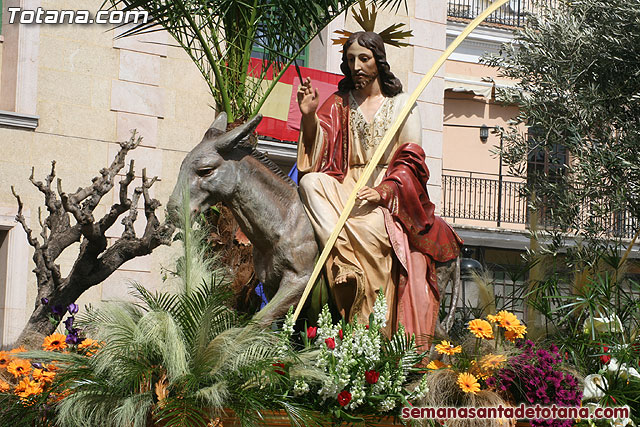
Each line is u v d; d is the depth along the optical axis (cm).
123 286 1280
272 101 1389
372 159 607
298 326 612
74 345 591
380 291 576
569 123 1080
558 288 771
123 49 1362
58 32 1323
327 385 532
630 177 1041
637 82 1059
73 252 1253
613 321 687
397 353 555
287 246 598
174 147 1388
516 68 1152
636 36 1056
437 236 631
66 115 1319
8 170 1272
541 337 702
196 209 588
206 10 775
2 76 1309
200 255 570
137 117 1364
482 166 2217
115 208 833
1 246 1270
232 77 780
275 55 796
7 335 1227
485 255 2005
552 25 1116
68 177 1313
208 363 516
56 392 529
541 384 588
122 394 509
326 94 1409
